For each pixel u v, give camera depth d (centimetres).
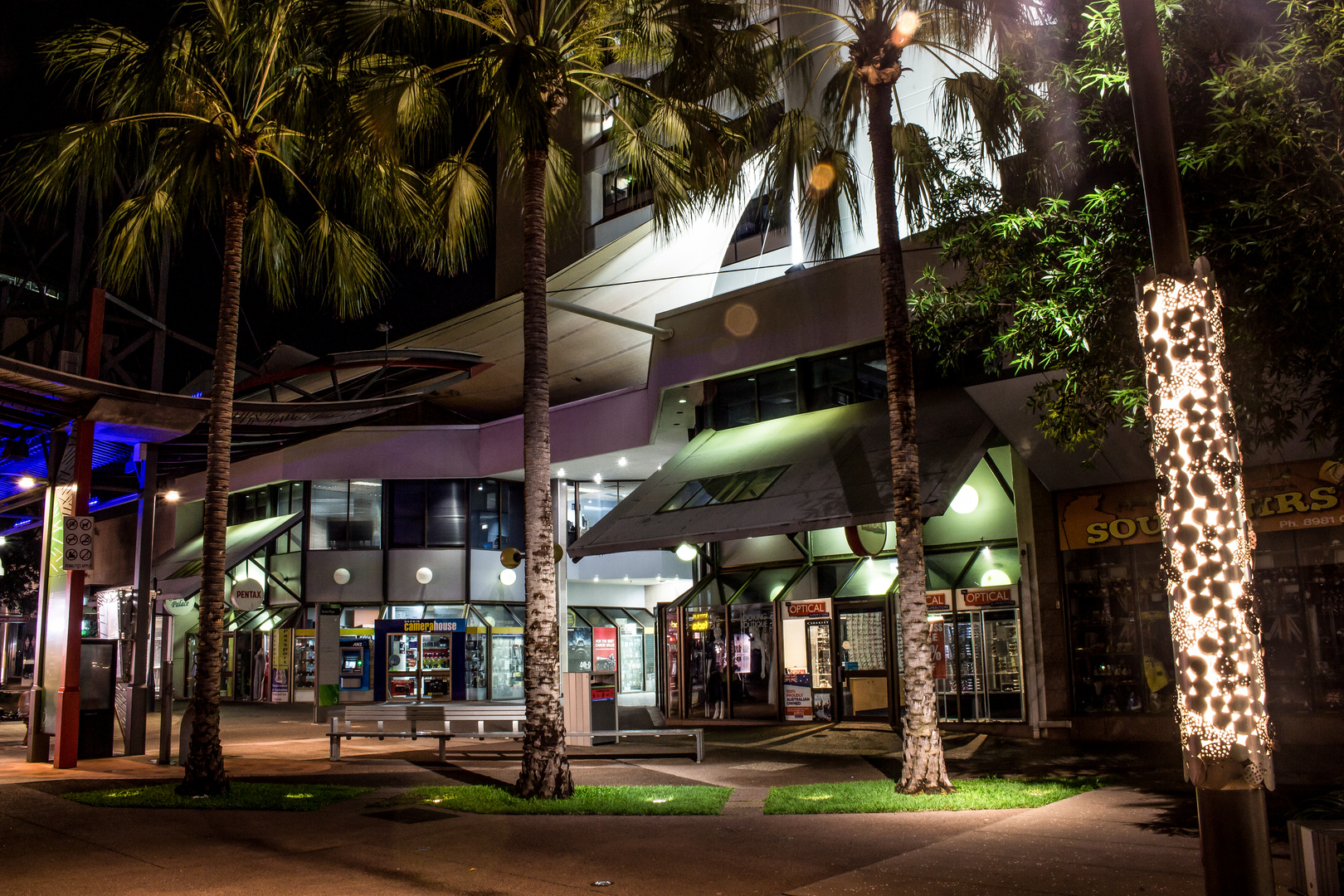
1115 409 966
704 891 715
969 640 1850
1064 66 928
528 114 1099
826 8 2134
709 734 1952
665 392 2323
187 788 1193
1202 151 802
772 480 1900
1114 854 788
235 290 1346
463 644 3278
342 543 3409
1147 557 1667
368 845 901
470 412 3869
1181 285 493
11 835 972
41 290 2570
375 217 1470
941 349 1102
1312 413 1320
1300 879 645
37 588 3981
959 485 1595
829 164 1353
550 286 2909
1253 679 459
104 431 1705
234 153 1340
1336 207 749
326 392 3030
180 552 3719
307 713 2878
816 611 2053
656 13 1252
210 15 1312
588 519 3189
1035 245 993
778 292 2091
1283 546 1525
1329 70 769
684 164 1377
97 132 1351
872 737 1780
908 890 698
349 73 1220
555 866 805
